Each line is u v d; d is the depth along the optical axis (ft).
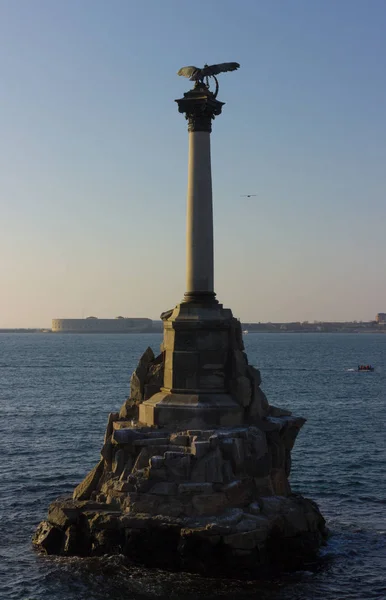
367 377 478.18
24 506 143.74
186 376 127.24
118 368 563.07
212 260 129.70
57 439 217.15
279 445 125.18
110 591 102.17
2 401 328.08
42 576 106.93
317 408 301.63
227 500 112.06
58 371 532.32
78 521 114.52
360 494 154.61
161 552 108.27
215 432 118.21
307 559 114.83
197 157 128.57
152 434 120.67
